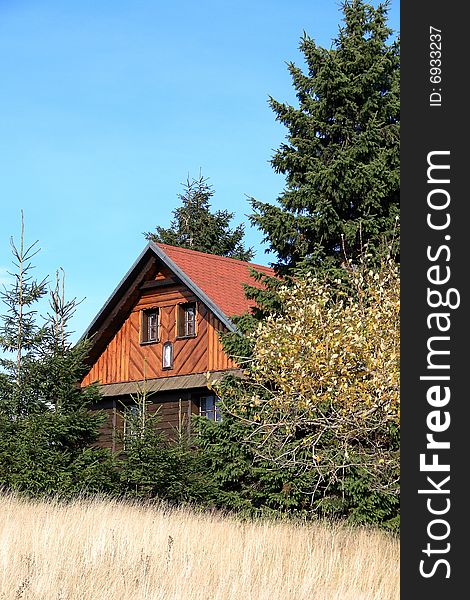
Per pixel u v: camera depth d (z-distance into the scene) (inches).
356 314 521.7
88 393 853.2
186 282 900.6
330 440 572.4
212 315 897.5
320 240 716.0
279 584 427.2
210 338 895.7
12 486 769.6
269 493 702.5
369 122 716.0
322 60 733.9
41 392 840.9
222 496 729.6
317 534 567.8
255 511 706.8
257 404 544.1
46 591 388.5
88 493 781.3
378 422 527.5
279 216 714.2
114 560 460.4
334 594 417.7
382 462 561.0
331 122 743.7
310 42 741.9
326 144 745.6
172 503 756.0
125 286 962.7
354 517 650.2
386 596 431.8
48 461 788.6
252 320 719.1
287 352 517.3
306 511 666.8
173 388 900.0
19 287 849.5
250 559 468.1
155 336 960.3
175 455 771.4
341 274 673.6
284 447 638.5
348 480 642.2
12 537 506.3
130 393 941.2
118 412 962.1
